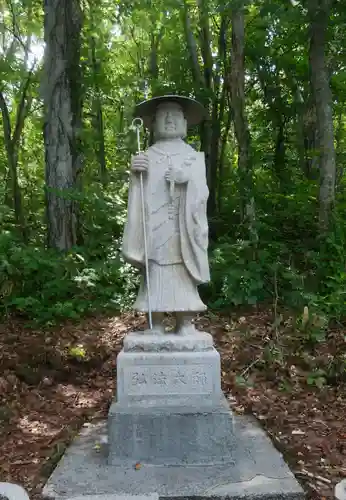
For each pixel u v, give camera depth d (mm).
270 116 15117
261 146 16516
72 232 11164
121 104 16906
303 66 14102
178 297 4980
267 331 8242
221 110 15500
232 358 7578
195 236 4992
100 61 15344
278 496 4020
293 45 14000
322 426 5742
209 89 14672
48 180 11336
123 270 10297
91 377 7348
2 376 6914
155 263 5043
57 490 4082
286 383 6871
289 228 11977
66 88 11289
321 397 6527
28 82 14578
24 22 15023
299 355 7418
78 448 4957
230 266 9797
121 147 15547
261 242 10156
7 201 16250
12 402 6340
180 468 4465
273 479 4254
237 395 6633
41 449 5160
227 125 15922
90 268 10203
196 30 16734
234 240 11766
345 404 6375
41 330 8758
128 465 4520
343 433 5559
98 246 11180
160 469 4449
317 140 11180
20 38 15211
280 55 14180
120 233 11719
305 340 7809
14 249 9758
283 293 9477
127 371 4738
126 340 4879
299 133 14781
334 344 7746
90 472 4395
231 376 7070
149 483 4188
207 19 14672
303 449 5113
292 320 8352
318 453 5094
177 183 5047
